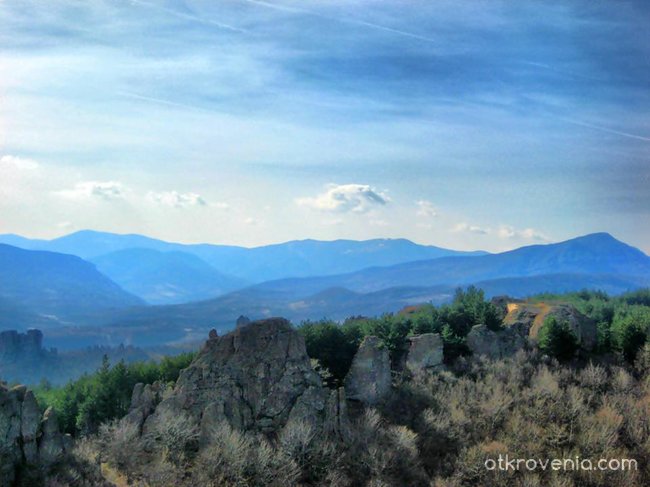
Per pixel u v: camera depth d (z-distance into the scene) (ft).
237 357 335.67
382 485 300.20
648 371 455.22
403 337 474.90
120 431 309.63
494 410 378.73
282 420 322.96
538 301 605.73
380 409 376.07
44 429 273.54
